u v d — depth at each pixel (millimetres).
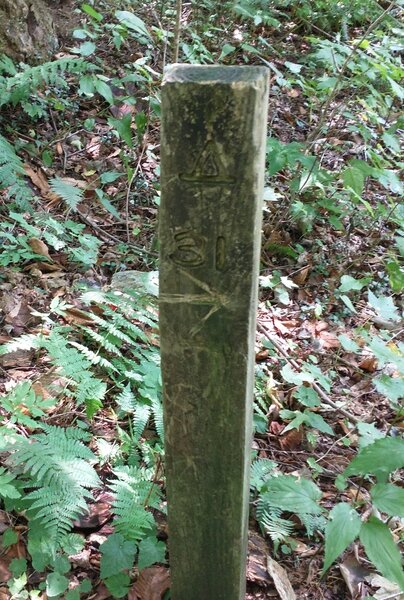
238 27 5531
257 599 2279
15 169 3703
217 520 1866
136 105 4703
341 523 1847
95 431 2748
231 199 1461
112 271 3738
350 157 4793
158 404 2752
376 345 2600
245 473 1813
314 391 3000
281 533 2445
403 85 5125
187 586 2041
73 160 4395
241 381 1643
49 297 3406
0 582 2166
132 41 5180
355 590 2346
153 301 3191
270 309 3746
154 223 4121
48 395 2762
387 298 2990
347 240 4277
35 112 4254
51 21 4902
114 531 2352
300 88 5375
